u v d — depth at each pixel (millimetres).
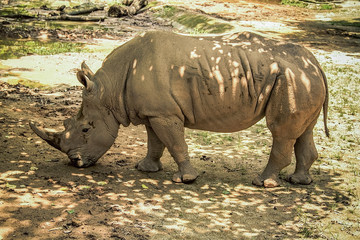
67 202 8711
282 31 38000
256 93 9617
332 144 13594
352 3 60156
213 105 9664
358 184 10688
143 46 9742
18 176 9727
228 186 10242
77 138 10031
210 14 43812
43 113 14836
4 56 23484
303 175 10594
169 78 9438
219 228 8281
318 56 28922
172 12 42719
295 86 9508
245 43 10023
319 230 8391
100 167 10664
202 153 12383
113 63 9984
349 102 18469
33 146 11719
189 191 9789
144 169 10703
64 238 7438
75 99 16953
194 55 9570
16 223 7785
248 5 52875
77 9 44375
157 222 8289
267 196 9820
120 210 8578
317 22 45125
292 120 9672
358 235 8281
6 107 15062
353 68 25672
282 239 8000
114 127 10094
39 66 21703
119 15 43562
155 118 9539
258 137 14203
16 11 41094
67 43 28781
